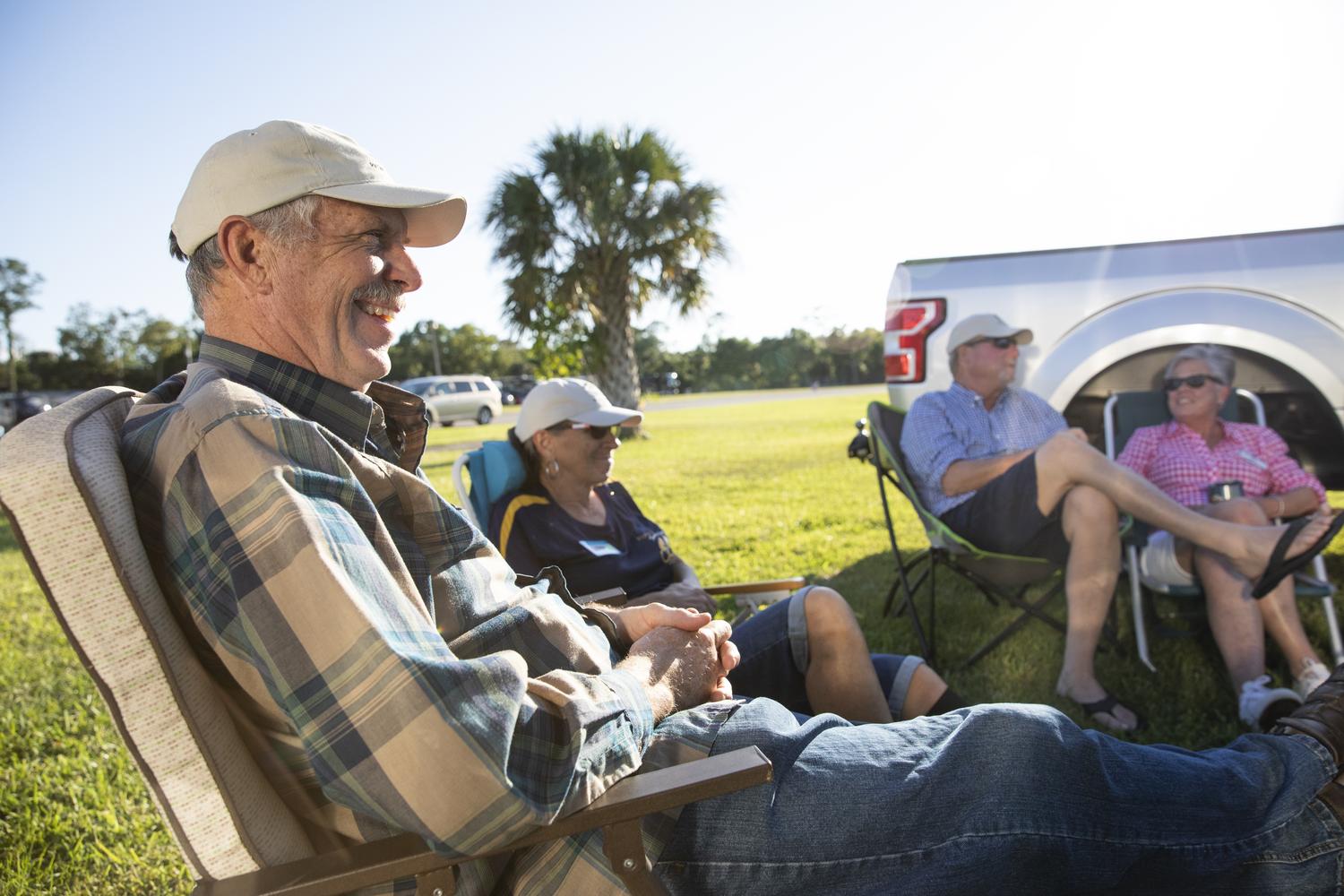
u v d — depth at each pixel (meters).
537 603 1.47
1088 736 1.33
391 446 1.60
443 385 26.25
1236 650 2.73
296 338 1.38
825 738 1.36
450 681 1.06
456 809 1.03
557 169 14.89
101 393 1.31
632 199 15.63
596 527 2.63
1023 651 3.29
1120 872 1.31
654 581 2.71
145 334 59.28
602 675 1.32
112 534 1.09
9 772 2.64
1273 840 1.34
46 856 2.21
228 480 1.11
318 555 1.07
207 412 1.16
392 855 1.08
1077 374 3.58
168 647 1.11
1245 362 3.53
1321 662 2.72
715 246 16.11
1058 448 2.81
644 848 1.22
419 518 1.35
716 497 7.61
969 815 1.27
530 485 2.60
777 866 1.25
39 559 1.07
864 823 1.26
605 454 2.61
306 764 1.20
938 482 3.33
